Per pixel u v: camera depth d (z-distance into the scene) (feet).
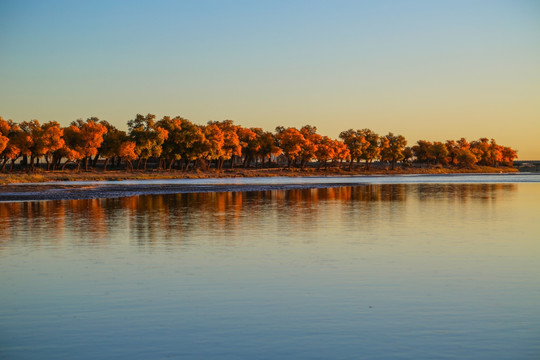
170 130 522.88
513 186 304.91
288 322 47.75
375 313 50.24
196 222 117.50
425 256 77.36
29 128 449.48
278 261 73.87
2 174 388.78
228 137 579.07
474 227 109.50
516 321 47.80
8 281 62.39
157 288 59.26
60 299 54.95
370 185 317.63
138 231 102.73
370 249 83.20
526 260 74.43
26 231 102.42
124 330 45.80
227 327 46.50
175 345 42.45
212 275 65.41
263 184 326.65
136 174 461.37
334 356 40.27
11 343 42.98
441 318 48.70
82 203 170.30
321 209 149.89
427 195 215.92
